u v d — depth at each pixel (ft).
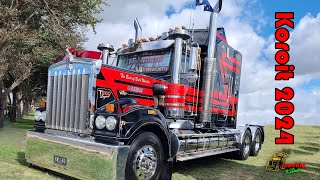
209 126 23.27
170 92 18.98
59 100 16.63
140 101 17.93
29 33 47.11
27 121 79.71
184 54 19.94
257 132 31.50
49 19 49.67
